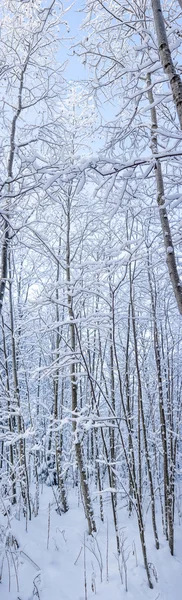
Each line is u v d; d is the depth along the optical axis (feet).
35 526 16.78
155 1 8.66
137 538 15.92
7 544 14.07
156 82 8.42
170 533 14.80
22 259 23.22
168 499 15.40
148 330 21.58
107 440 26.81
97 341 19.35
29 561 13.56
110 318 13.48
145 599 11.88
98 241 20.81
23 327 20.31
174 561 14.02
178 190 14.29
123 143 11.60
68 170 7.62
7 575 12.76
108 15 14.44
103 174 7.53
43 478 27.78
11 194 8.68
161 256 15.21
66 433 28.81
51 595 11.98
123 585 12.55
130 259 12.69
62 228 19.47
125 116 13.70
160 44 8.12
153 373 20.97
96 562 14.23
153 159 7.42
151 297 17.01
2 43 17.63
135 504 13.09
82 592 12.29
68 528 17.12
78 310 16.99
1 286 14.20
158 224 16.24
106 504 20.99
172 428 17.78
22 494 19.12
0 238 13.29
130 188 11.07
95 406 13.52
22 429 18.86
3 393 18.84
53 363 15.30
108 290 15.31
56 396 23.00
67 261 18.69
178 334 20.27
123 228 19.27
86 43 13.75
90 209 19.74
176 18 11.75
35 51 17.43
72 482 27.68
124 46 15.02
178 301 9.05
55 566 13.69
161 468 21.93
